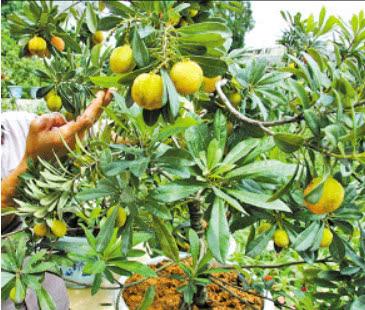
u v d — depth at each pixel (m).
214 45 0.93
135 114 1.10
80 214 1.26
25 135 1.47
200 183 0.98
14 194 1.18
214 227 0.93
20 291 0.98
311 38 1.71
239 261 1.91
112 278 1.12
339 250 1.10
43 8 1.93
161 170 1.04
